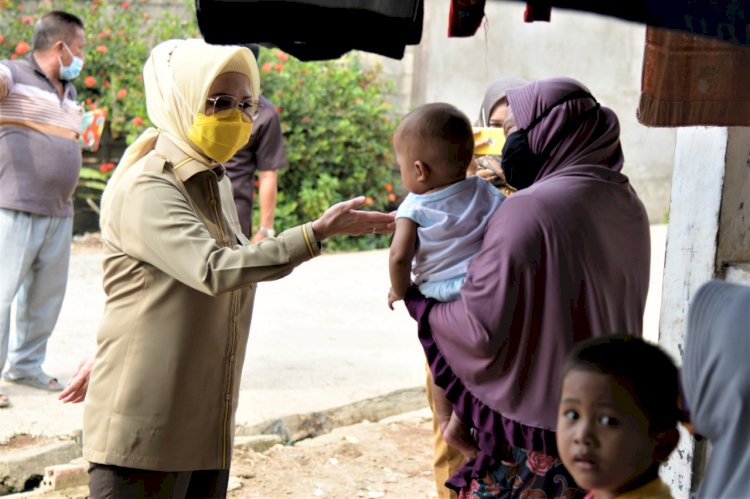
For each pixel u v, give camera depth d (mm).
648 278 2951
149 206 2971
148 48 11648
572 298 2719
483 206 2900
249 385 6160
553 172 2881
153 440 3027
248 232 6375
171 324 3033
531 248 2691
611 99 12789
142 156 3186
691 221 3875
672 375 2076
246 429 5449
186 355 3049
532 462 2775
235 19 2482
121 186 3059
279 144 6480
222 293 2922
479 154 3895
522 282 2703
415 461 5363
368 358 6922
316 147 11414
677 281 3949
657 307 8492
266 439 5395
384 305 8656
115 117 11195
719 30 2330
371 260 10836
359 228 3062
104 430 3043
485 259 2730
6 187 5547
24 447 4969
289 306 8484
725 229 3779
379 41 2551
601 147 2896
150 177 3014
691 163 3863
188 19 11961
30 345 5785
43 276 5742
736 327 1745
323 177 11547
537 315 2719
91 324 7473
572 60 12617
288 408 5738
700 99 3137
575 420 2066
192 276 2908
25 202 5551
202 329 3070
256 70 3242
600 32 12656
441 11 12453
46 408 5469
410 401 6168
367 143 11828
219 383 3135
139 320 3043
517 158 2896
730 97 3133
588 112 2877
